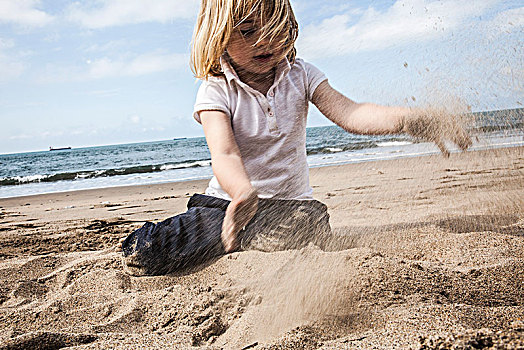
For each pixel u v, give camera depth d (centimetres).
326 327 100
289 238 154
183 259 162
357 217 223
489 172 210
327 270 127
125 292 151
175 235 163
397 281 118
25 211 539
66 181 1163
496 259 145
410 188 249
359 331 97
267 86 162
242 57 150
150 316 128
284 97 163
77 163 2302
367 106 139
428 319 95
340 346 88
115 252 214
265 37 142
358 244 173
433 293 114
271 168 164
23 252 252
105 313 135
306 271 129
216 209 167
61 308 143
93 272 176
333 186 397
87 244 267
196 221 164
